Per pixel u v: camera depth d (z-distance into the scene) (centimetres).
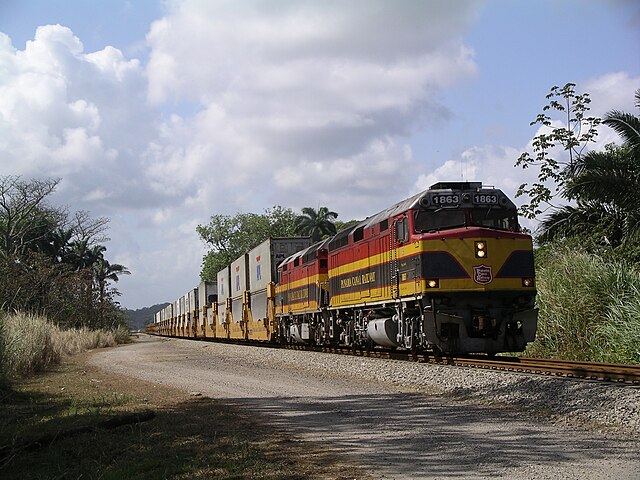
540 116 2806
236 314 4197
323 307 2656
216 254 8925
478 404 1223
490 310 1720
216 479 750
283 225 8956
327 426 1057
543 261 2211
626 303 1694
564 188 2288
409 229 1809
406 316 1897
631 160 2222
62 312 5441
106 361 2761
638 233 2084
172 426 1084
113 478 775
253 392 1517
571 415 1055
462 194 1825
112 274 9100
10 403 1435
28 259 5250
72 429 1041
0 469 866
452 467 773
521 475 727
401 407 1220
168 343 4875
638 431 926
